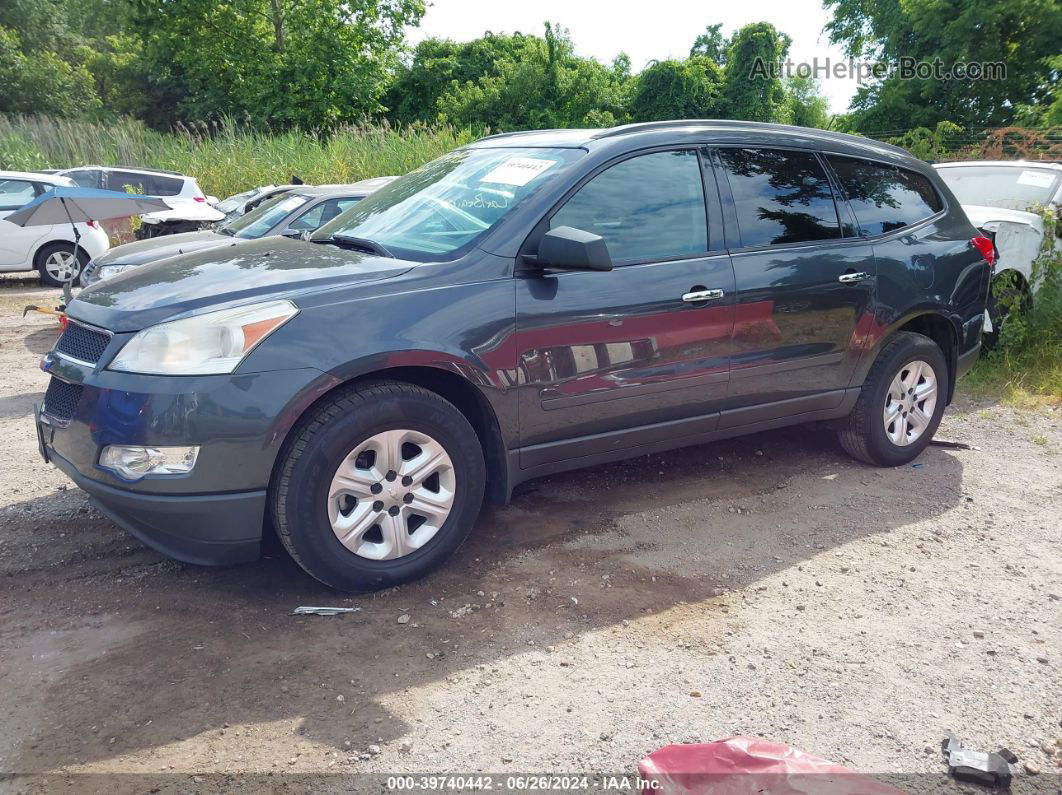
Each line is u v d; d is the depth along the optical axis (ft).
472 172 13.35
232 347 9.57
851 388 15.06
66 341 10.86
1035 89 79.56
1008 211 24.41
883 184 15.65
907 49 88.12
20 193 39.83
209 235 27.81
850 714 8.57
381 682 8.93
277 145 59.72
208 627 9.96
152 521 9.77
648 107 111.14
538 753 7.86
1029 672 9.42
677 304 12.42
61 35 109.70
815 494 14.69
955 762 7.77
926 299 15.49
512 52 118.73
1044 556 12.50
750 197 13.65
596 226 12.03
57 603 10.47
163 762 7.61
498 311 11.00
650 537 12.76
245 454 9.57
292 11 90.33
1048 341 23.26
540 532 12.86
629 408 12.40
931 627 10.35
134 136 62.54
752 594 11.07
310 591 10.87
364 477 10.34
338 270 10.89
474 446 11.10
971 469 16.20
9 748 7.78
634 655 9.55
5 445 16.39
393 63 98.58
